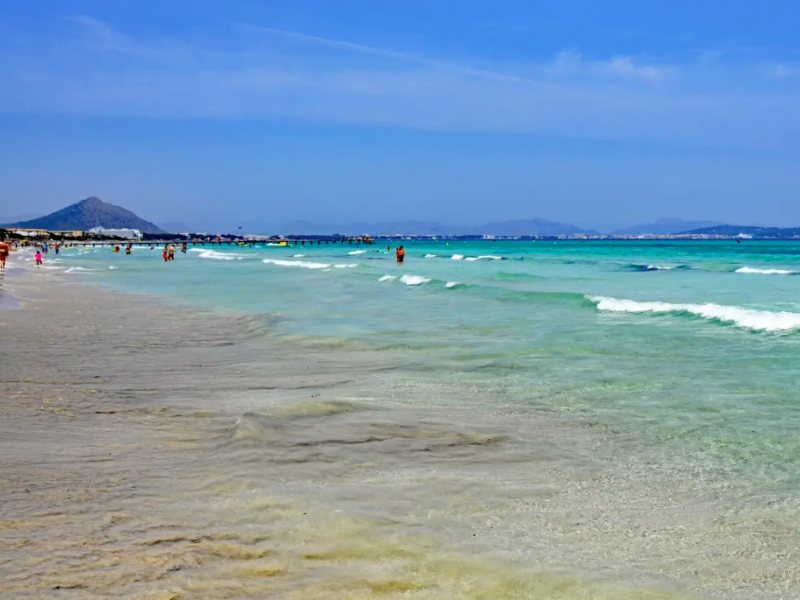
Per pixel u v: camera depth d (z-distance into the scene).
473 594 3.96
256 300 26.52
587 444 7.35
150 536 4.60
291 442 7.09
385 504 5.36
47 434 7.38
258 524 4.85
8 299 26.34
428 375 11.38
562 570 4.29
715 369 11.48
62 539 4.51
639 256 77.88
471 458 6.80
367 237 197.38
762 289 28.62
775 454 6.93
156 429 7.71
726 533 4.94
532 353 13.29
